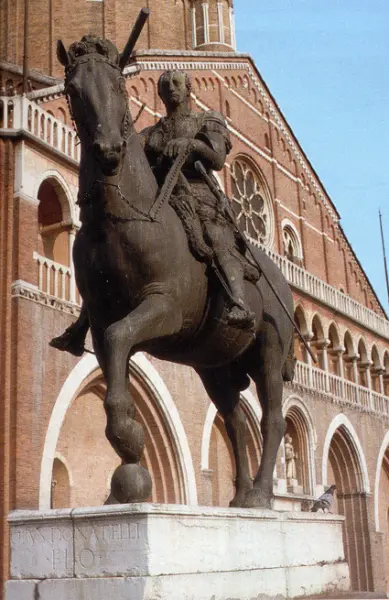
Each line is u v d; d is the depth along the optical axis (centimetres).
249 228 3931
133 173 660
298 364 3625
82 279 667
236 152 3928
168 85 769
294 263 4134
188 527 582
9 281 2225
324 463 3684
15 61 3956
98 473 2583
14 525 599
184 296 676
